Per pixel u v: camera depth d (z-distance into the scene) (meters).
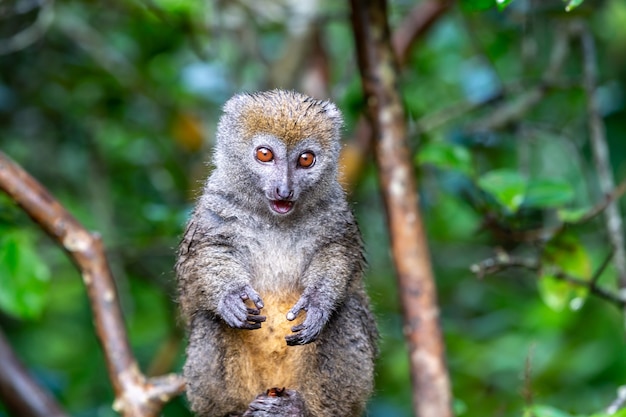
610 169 15.28
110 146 15.26
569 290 10.85
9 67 14.82
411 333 9.87
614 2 15.79
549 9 12.78
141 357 15.42
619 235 11.38
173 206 13.63
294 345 8.57
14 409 11.55
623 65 16.02
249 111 9.24
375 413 14.84
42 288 10.90
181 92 15.20
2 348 11.76
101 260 9.97
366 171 15.06
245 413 8.34
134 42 15.53
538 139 14.84
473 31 13.94
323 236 9.24
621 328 15.06
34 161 15.04
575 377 14.86
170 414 13.39
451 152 10.76
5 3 13.20
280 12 14.41
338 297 8.89
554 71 13.59
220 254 9.00
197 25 14.38
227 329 9.02
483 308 16.73
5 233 10.88
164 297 14.38
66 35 14.74
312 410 9.20
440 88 16.55
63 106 14.92
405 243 10.09
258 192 9.14
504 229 11.20
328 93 14.86
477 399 14.62
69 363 15.55
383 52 10.56
